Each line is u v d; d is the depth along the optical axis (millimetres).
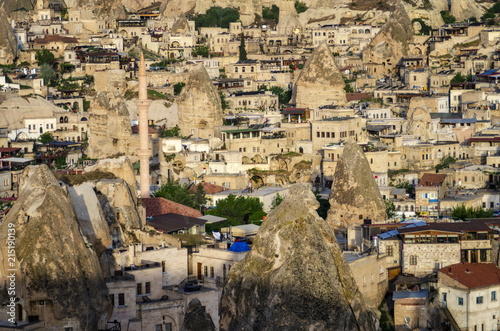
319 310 171000
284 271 173500
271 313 172000
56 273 178875
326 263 174500
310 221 177500
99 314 183250
